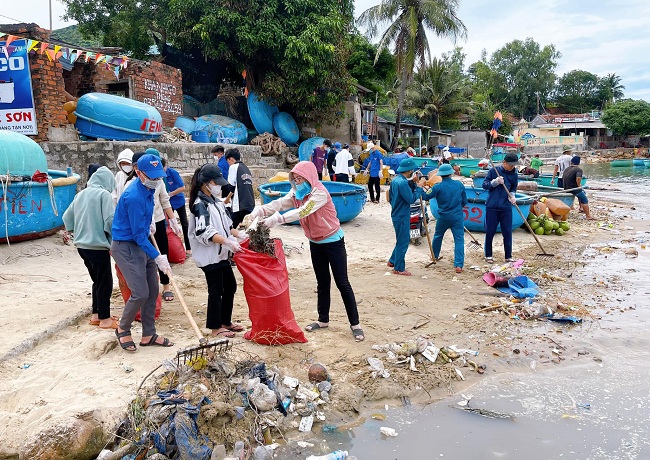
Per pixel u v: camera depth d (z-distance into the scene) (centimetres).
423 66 3300
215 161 1502
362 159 2233
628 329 632
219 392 427
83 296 641
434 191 866
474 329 624
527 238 1153
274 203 588
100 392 423
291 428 427
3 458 366
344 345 555
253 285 533
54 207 873
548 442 414
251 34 1964
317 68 2061
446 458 393
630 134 6378
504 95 8375
